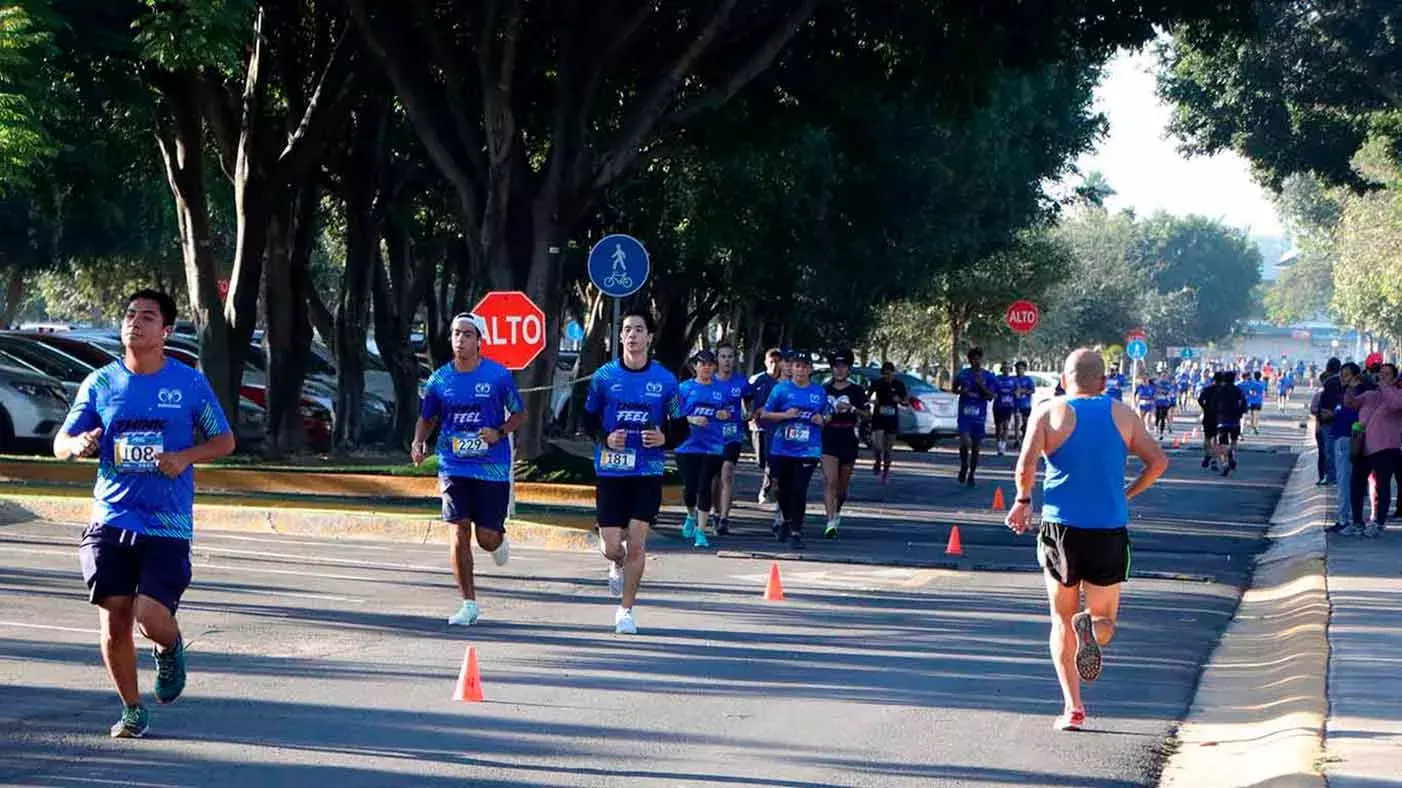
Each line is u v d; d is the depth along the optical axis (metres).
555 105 23.56
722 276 39.69
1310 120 41.97
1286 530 23.75
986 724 9.53
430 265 37.97
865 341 51.56
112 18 20.30
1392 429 21.09
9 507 19.92
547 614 13.48
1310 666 11.34
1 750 8.06
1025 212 48.12
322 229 43.38
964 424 30.17
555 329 23.86
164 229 50.38
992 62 24.41
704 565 17.41
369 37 23.47
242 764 7.91
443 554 17.84
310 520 19.70
